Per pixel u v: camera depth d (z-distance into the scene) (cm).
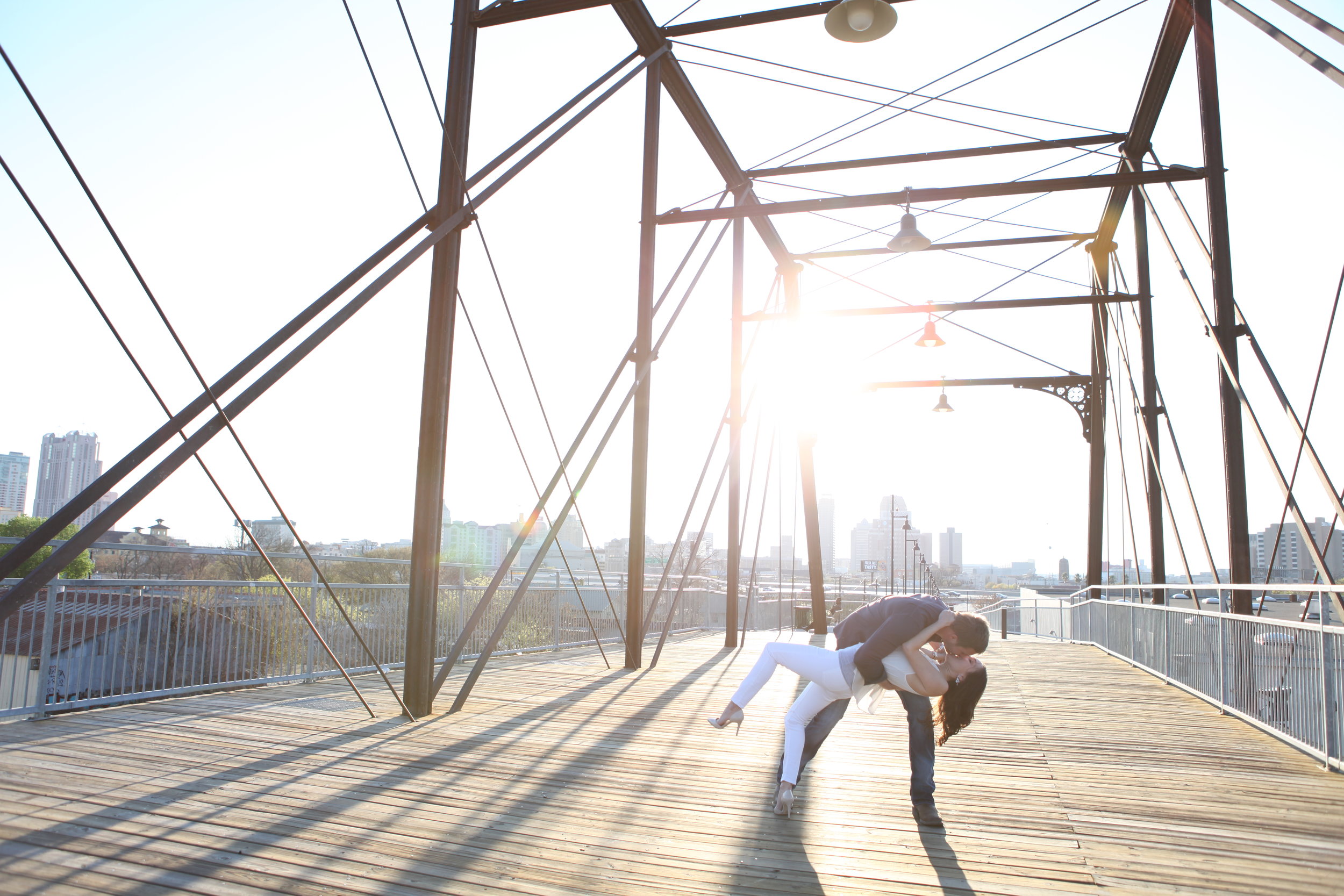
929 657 423
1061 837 392
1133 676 1066
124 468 436
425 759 511
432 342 694
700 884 325
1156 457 1436
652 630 1554
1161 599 1425
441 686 671
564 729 616
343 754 518
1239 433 910
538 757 526
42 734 545
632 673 971
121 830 366
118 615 657
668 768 507
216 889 307
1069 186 1038
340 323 563
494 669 973
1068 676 1071
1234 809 444
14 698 590
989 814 429
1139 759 566
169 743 531
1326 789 490
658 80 1053
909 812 430
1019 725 693
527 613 1201
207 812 394
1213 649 811
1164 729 680
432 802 422
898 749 582
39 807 392
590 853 355
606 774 489
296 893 304
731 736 605
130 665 664
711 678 938
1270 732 648
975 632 403
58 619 612
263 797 420
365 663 897
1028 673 1103
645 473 1047
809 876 337
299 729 584
